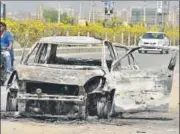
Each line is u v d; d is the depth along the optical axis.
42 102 9.95
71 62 11.58
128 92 10.70
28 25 34.34
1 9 33.91
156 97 10.94
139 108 10.83
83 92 9.77
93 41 11.03
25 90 9.93
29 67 10.34
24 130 9.03
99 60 11.28
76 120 10.06
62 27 38.62
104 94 10.02
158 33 38.84
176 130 9.82
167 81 11.02
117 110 10.66
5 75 15.41
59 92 10.06
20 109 9.96
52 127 9.47
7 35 16.33
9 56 16.05
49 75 9.97
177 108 13.26
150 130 9.70
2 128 9.09
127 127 9.98
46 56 11.30
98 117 10.16
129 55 11.97
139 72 10.81
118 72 10.63
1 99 12.34
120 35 45.25
